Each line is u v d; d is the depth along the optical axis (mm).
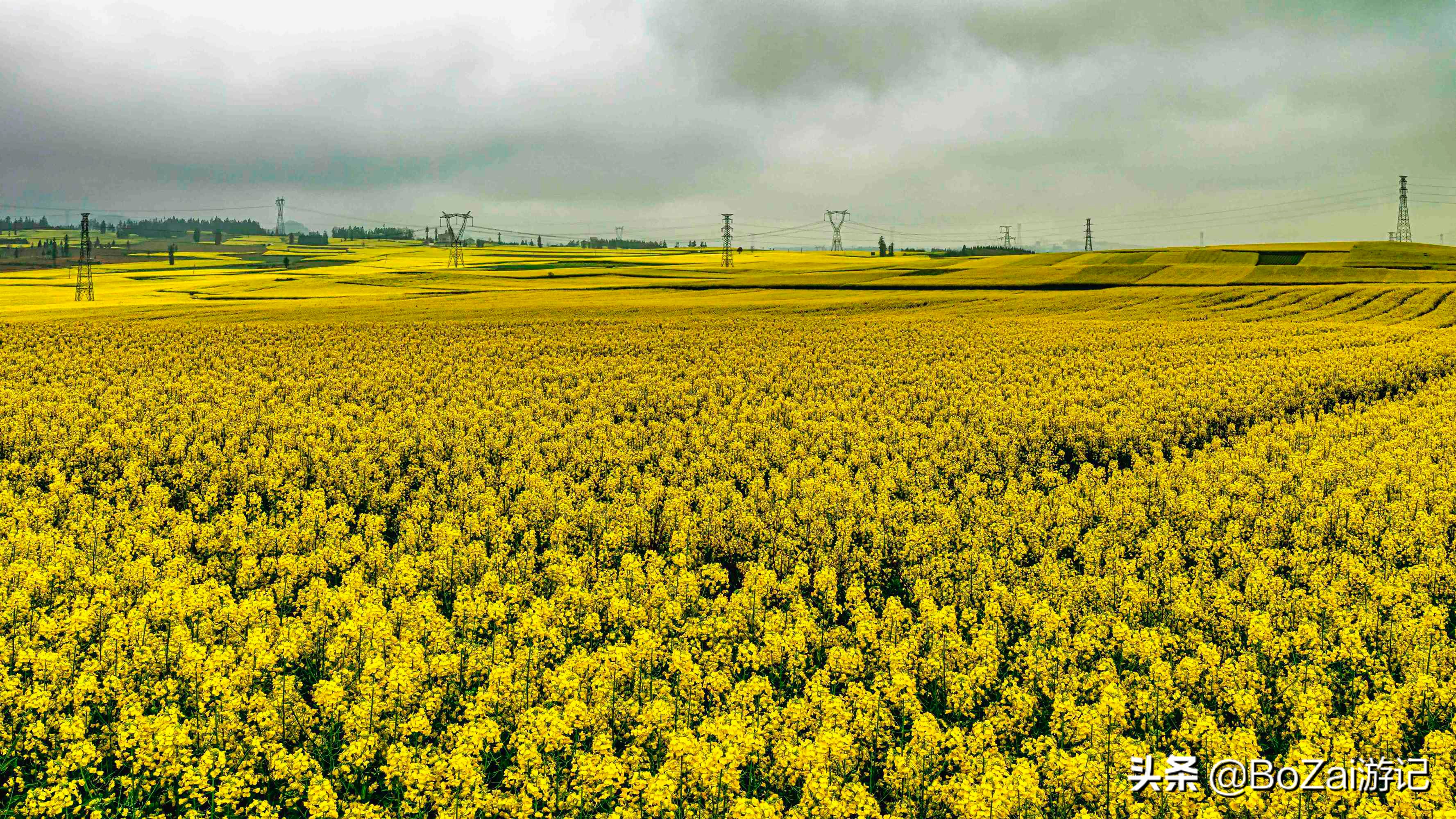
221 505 20250
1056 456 24703
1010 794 8320
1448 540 16375
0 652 11328
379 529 17453
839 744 9156
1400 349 45500
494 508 18672
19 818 8781
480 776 8906
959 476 22297
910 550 15844
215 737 9555
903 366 43312
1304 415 30953
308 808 8789
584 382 37875
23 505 18734
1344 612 12453
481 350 50875
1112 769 8891
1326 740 9367
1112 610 13188
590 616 12625
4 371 41938
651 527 17641
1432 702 10008
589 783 8812
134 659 11078
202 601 12805
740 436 26609
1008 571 14773
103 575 13852
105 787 9375
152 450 24219
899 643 11906
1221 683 10695
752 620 12906
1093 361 43750
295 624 12023
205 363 45312
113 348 50594
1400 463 21297
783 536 16531
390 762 8953
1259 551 15578
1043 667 10938
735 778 8742
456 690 10820
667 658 11562
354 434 27156
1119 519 17375
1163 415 28844
